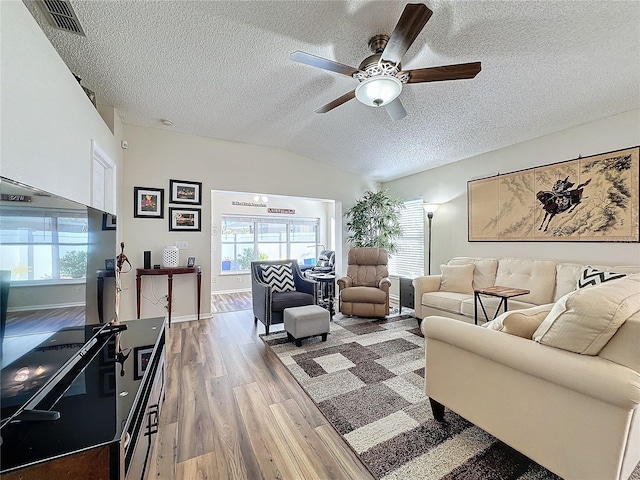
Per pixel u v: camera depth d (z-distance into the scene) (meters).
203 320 4.03
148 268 3.68
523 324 1.41
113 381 1.23
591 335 1.13
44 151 1.52
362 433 1.68
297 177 4.80
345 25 1.98
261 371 2.47
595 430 1.10
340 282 4.25
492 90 2.60
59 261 1.18
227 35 2.08
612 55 2.06
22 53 1.30
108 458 0.84
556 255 3.13
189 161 4.00
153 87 2.76
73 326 1.31
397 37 1.57
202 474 1.38
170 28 2.01
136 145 3.69
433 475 1.37
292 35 2.08
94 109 2.40
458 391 1.60
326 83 2.71
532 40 2.00
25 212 0.96
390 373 2.42
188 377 2.36
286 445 1.58
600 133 2.81
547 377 1.20
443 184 4.54
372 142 3.98
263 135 4.04
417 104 2.93
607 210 2.74
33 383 0.99
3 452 0.80
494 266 3.52
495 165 3.79
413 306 4.25
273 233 7.68
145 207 3.74
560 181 3.09
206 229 4.12
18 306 0.92
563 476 1.19
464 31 1.95
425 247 4.84
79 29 1.99
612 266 2.64
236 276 6.95
